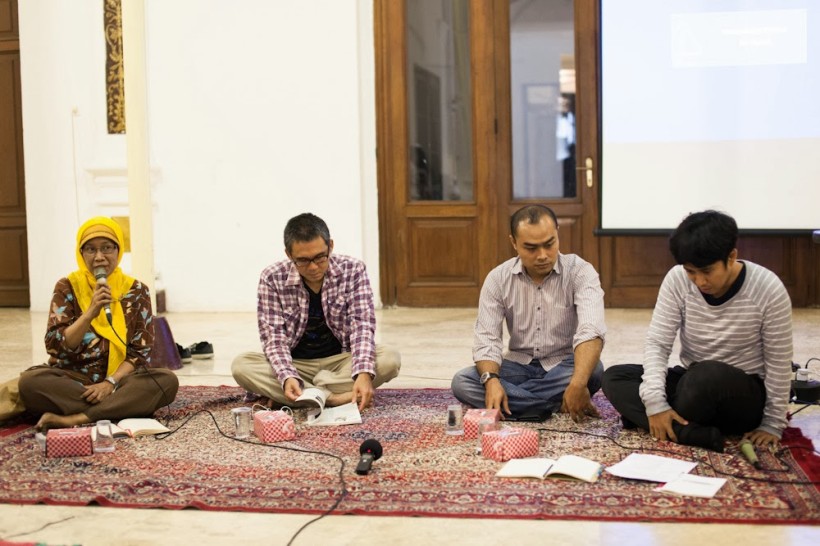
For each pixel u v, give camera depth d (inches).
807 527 92.0
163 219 295.6
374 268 291.0
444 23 285.7
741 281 117.4
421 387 167.8
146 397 139.3
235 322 270.1
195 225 294.7
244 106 290.0
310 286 147.3
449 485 106.3
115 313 141.9
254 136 290.5
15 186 307.4
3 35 304.7
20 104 305.4
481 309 141.1
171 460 118.5
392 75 287.3
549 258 132.0
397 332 240.1
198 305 296.7
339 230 289.4
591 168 280.5
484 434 117.0
